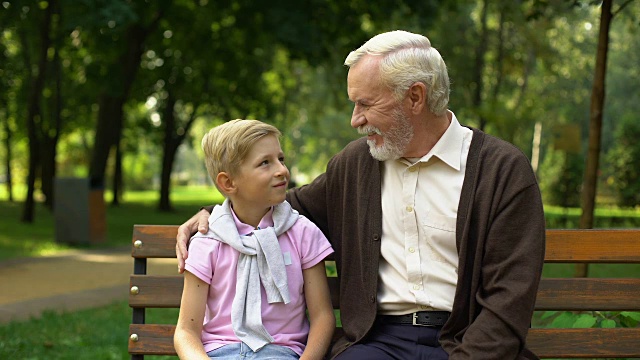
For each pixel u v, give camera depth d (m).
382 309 2.91
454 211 2.79
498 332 2.58
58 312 7.23
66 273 10.39
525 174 2.71
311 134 50.50
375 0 16.92
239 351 2.76
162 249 3.10
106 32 13.73
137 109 30.89
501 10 20.34
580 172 28.52
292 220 2.93
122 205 31.58
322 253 2.94
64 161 49.88
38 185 38.16
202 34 20.69
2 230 16.62
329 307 2.93
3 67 21.77
